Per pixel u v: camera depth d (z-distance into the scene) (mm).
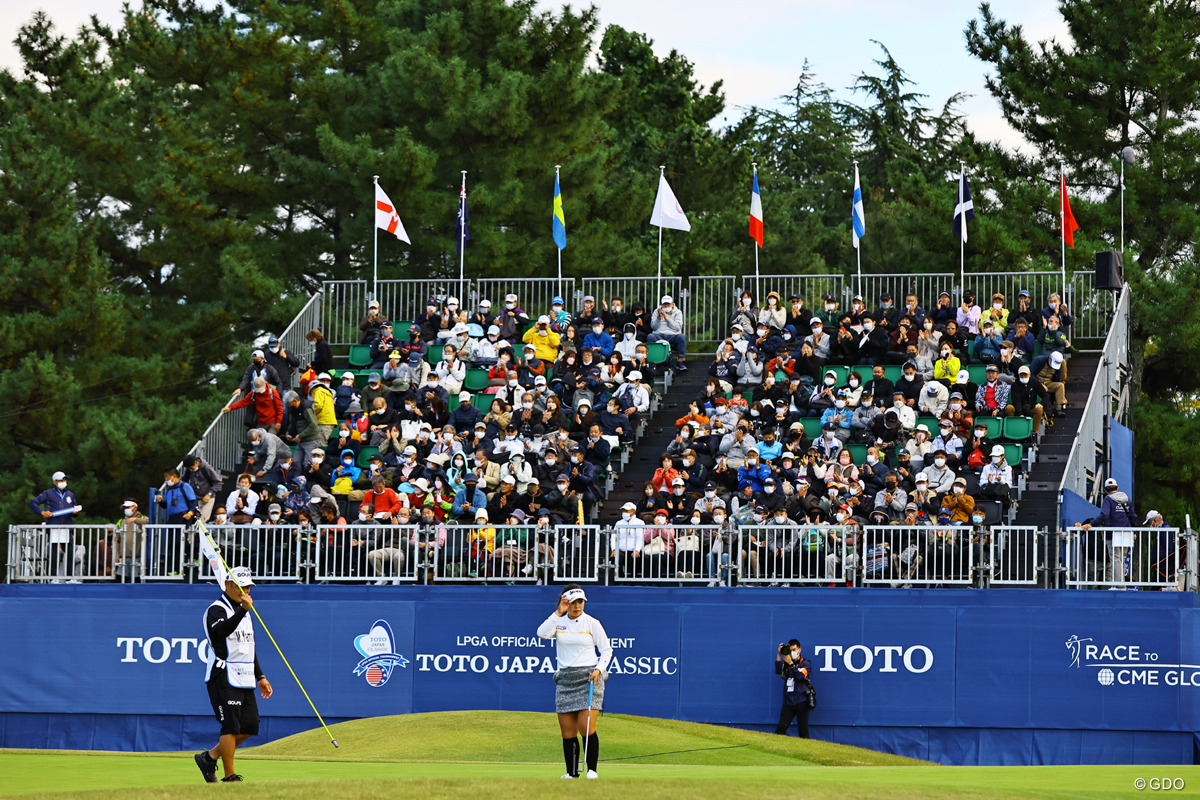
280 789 17672
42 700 39938
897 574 38156
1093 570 37688
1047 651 36875
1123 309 52031
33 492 60125
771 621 38031
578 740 21750
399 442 44719
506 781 18438
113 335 64562
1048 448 44375
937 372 46250
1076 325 51688
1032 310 49656
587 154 74938
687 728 36188
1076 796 19094
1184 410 74562
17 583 41125
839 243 97938
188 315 69250
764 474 40438
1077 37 72188
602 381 47281
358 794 17312
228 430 47531
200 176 69938
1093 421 46094
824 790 18125
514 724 34594
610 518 43219
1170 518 66375
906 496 39469
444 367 49031
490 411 45562
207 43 72062
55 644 40125
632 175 76938
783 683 37750
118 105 72812
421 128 71062
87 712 39844
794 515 39344
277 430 45938
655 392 49656
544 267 73000
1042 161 73188
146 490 64188
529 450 42719
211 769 20938
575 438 44438
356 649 39250
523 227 73188
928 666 37312
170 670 39781
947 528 37594
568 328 50156
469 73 70188
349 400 47344
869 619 37625
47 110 69375
